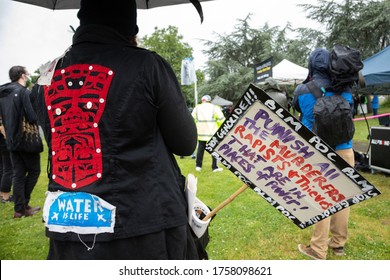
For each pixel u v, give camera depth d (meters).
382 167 4.86
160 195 1.07
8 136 3.63
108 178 1.00
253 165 1.33
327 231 2.52
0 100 3.62
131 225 1.01
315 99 2.36
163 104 1.06
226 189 4.77
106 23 1.10
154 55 1.09
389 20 21.42
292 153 1.27
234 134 1.31
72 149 1.02
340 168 1.23
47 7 1.59
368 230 3.12
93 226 0.99
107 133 1.00
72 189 1.01
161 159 1.08
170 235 1.11
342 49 2.30
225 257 2.68
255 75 9.84
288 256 2.66
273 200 1.36
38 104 1.14
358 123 12.45
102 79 1.02
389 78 4.98
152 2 1.70
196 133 1.21
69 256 1.04
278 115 1.24
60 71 1.08
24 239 3.18
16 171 3.78
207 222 1.34
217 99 21.89
